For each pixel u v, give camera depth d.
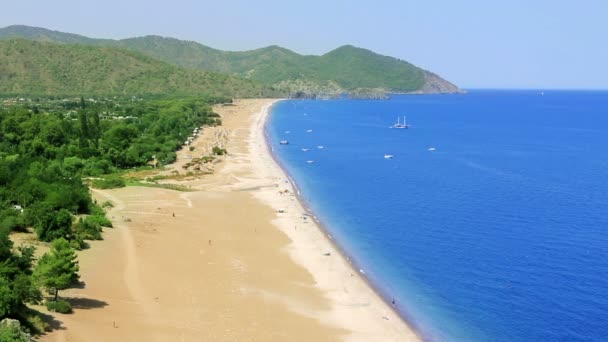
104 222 88.44
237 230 91.44
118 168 144.25
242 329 57.06
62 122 169.25
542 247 84.81
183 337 54.44
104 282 66.12
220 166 150.88
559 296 67.38
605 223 97.50
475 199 116.81
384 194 122.38
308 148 195.50
